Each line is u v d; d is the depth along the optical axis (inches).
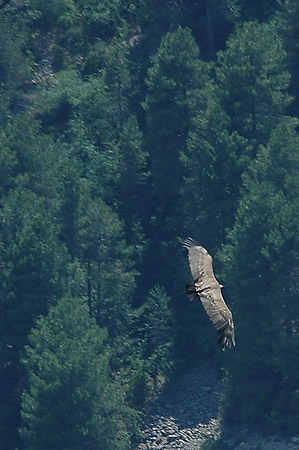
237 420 3385.8
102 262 3791.8
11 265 3607.3
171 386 3654.0
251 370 3294.8
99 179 4274.1
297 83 4136.3
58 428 3233.3
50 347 3334.2
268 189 3321.9
